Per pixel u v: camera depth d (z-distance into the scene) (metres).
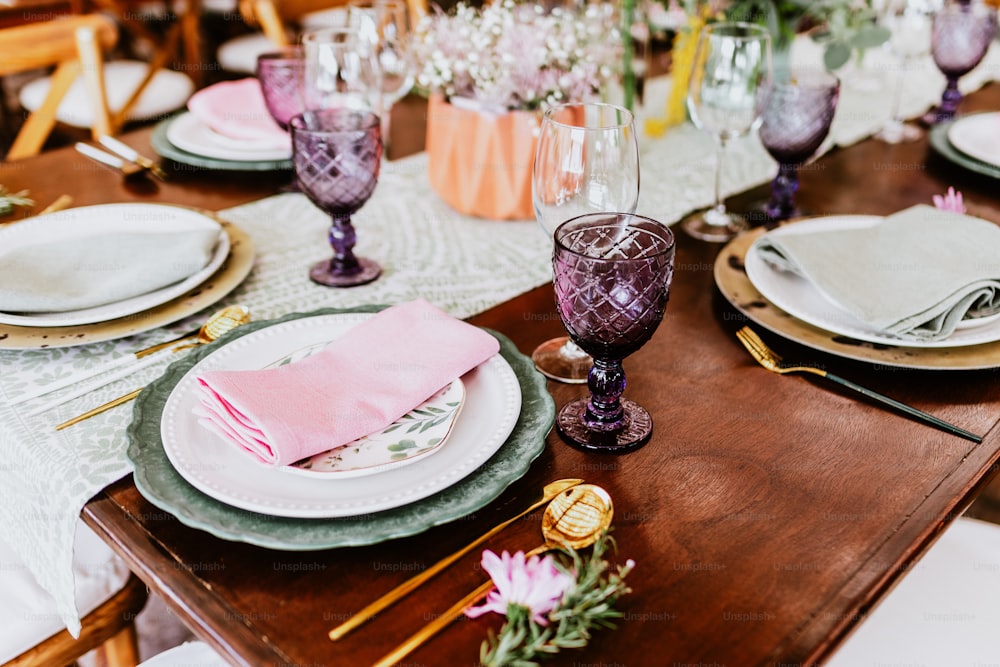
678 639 0.45
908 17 1.24
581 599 0.45
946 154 1.08
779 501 0.55
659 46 1.61
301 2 2.07
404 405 0.57
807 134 0.91
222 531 0.48
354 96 0.98
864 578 0.49
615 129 0.65
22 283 0.71
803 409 0.65
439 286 0.83
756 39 0.89
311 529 0.48
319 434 0.53
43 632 0.78
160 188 1.03
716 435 0.61
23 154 1.51
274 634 0.45
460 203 0.98
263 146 1.07
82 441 0.59
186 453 0.53
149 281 0.73
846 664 0.72
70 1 2.01
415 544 0.51
